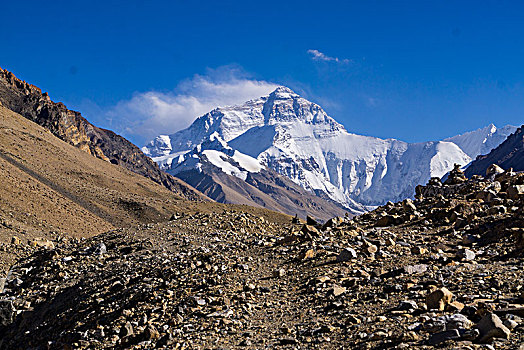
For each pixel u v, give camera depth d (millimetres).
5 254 37156
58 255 31719
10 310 24719
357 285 17078
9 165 111625
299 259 21703
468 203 26641
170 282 20734
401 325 12648
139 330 16781
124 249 29719
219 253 24766
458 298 13859
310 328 14031
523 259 16719
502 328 10836
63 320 21156
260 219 36938
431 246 20969
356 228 27609
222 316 16297
